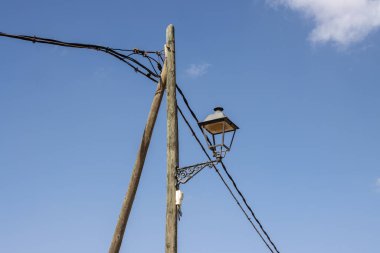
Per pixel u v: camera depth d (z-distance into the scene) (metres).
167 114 10.52
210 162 9.86
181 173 9.96
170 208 9.78
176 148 10.30
